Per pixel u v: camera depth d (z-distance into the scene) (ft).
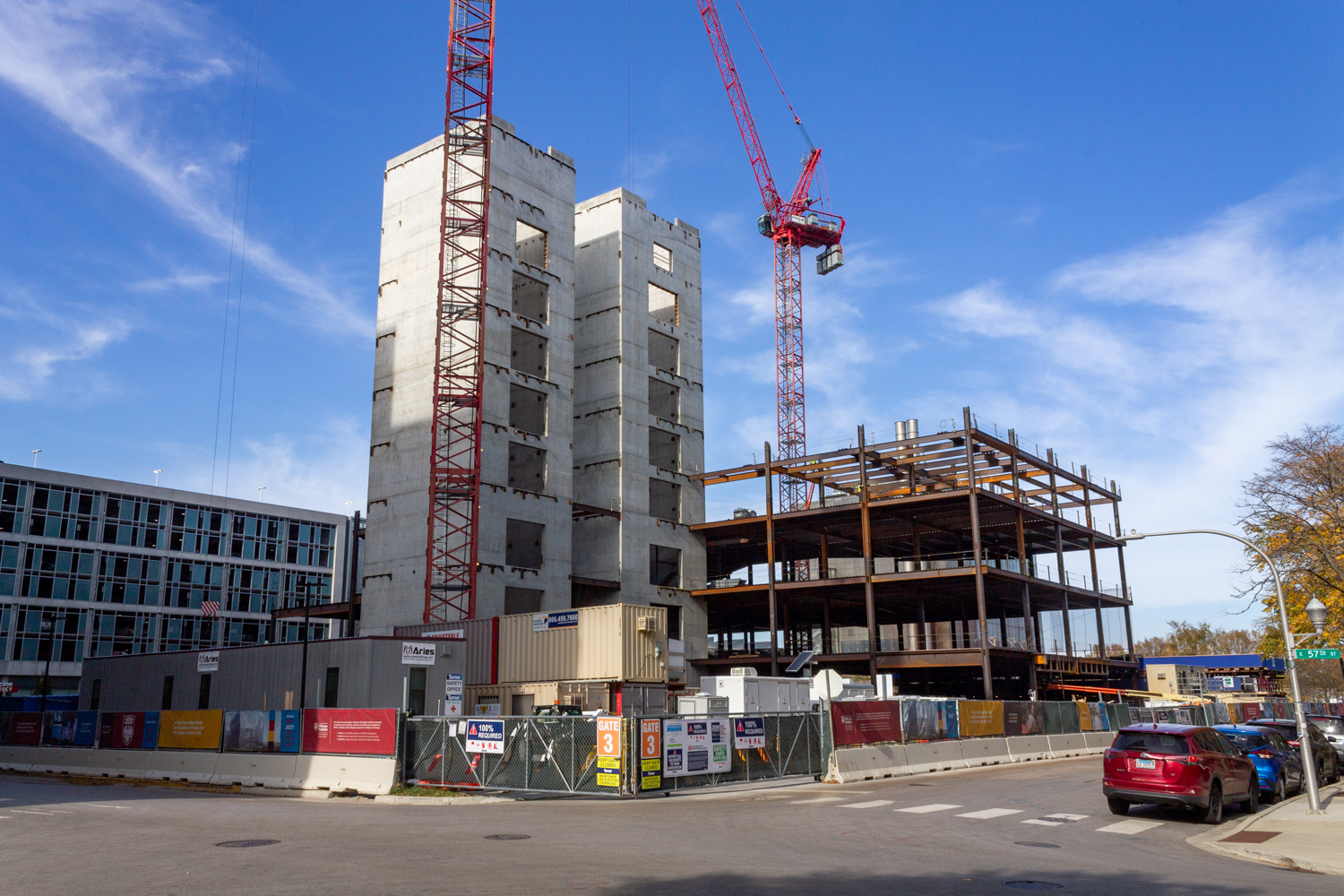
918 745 111.55
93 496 271.49
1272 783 79.97
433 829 58.39
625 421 231.71
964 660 191.42
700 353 260.01
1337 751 104.53
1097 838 60.13
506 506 204.23
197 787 98.17
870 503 209.56
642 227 250.16
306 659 132.26
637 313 242.78
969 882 43.04
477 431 199.41
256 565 304.50
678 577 237.04
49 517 261.65
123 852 47.60
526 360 226.99
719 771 87.15
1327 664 309.83
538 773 82.23
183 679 150.00
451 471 197.26
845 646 227.20
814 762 97.76
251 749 97.09
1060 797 82.38
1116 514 253.44
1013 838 58.90
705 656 236.84
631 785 79.25
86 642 262.88
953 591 228.02
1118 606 257.34
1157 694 243.81
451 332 206.49
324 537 325.01
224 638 292.61
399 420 212.64
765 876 42.78
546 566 209.67
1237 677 314.76
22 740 123.95
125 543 275.80
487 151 215.51
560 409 221.25
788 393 371.56
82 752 114.42
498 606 198.08
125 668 160.66
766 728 93.04
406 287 220.02
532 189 226.58
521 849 49.26
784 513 222.89
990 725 131.75
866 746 103.86
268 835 54.60
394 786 84.84
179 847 49.52
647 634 138.62
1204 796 65.98
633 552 225.97
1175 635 513.45
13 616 250.16
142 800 81.30
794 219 375.66
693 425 251.80
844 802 77.71
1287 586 139.64
